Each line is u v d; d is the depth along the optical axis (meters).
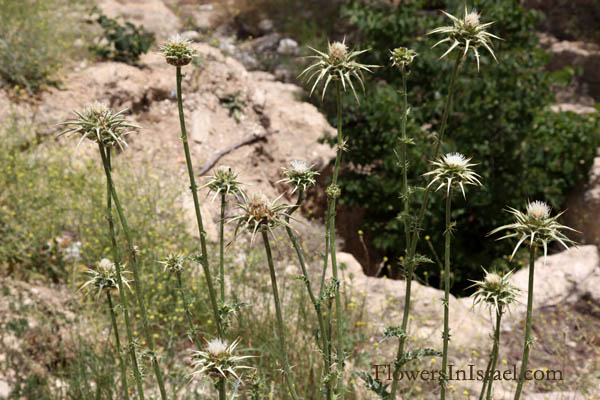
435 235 8.09
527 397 5.02
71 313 5.05
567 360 5.64
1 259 5.42
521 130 8.23
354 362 4.84
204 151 8.70
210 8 13.83
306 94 11.17
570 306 6.35
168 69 9.20
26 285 5.19
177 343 5.00
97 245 5.85
